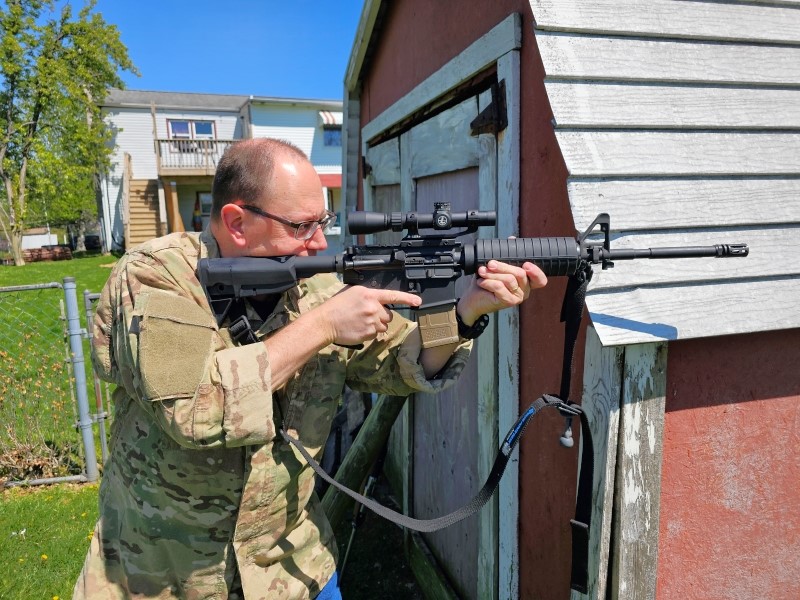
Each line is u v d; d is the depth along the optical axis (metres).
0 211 23.31
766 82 1.95
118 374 1.54
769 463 1.93
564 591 2.01
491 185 2.35
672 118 1.83
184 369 1.35
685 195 1.78
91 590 1.65
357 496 1.59
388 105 3.97
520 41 2.12
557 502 2.03
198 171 22.61
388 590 3.46
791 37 2.01
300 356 1.45
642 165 1.76
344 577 3.57
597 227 1.67
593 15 1.84
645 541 1.74
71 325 4.44
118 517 1.66
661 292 1.71
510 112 2.16
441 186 3.00
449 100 2.84
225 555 1.62
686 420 1.81
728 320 1.73
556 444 2.02
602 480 1.70
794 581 2.01
